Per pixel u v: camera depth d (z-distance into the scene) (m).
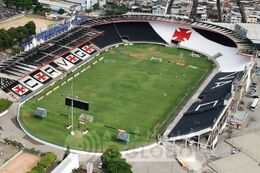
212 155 141.38
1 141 141.25
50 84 192.88
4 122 157.38
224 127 159.50
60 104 174.38
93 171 129.25
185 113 169.88
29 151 135.62
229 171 132.88
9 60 199.50
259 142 151.25
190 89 197.12
